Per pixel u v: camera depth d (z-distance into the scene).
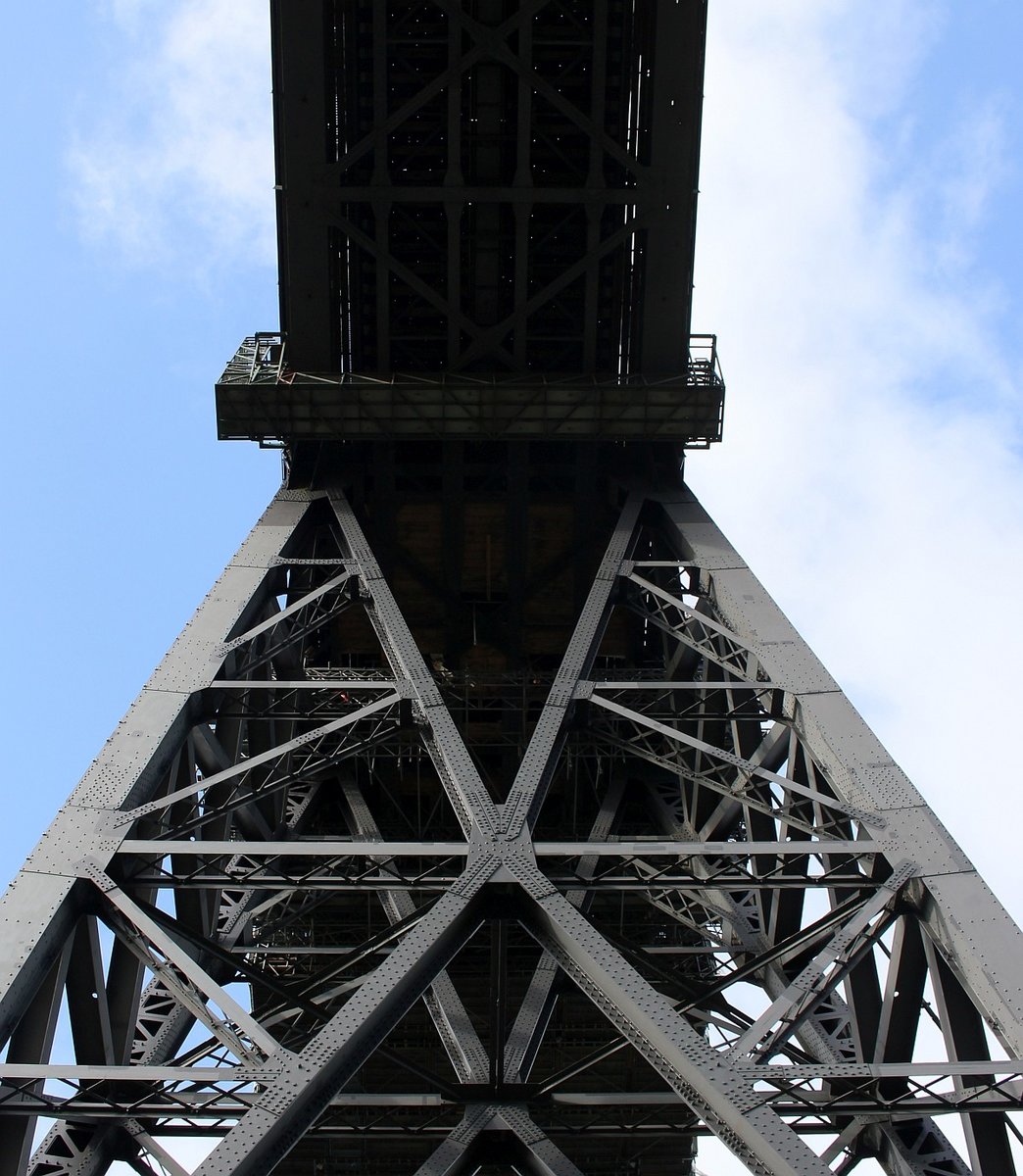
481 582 30.00
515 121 25.56
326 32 23.91
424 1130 16.94
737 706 21.81
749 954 20.89
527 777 17.62
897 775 17.30
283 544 24.06
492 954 16.94
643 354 26.30
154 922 15.06
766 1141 12.66
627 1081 24.86
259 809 22.75
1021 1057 13.45
